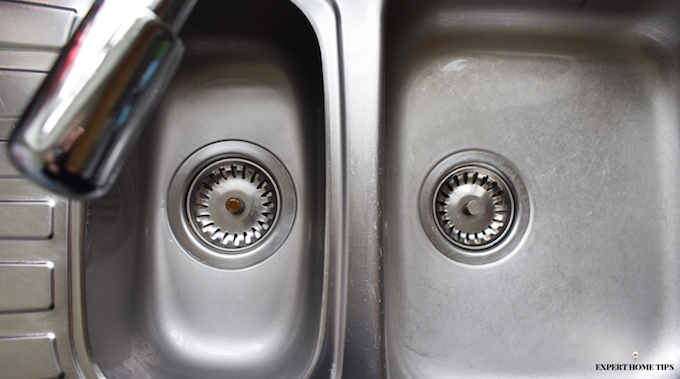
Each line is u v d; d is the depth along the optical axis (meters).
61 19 0.48
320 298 0.57
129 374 0.51
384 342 0.49
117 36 0.24
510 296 0.64
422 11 0.65
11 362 0.46
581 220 0.66
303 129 0.65
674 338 0.64
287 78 0.65
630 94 0.68
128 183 0.57
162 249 0.62
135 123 0.24
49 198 0.46
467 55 0.68
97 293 0.50
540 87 0.68
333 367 0.48
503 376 0.61
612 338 0.63
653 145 0.67
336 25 0.51
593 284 0.64
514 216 0.66
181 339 0.60
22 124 0.22
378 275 0.49
